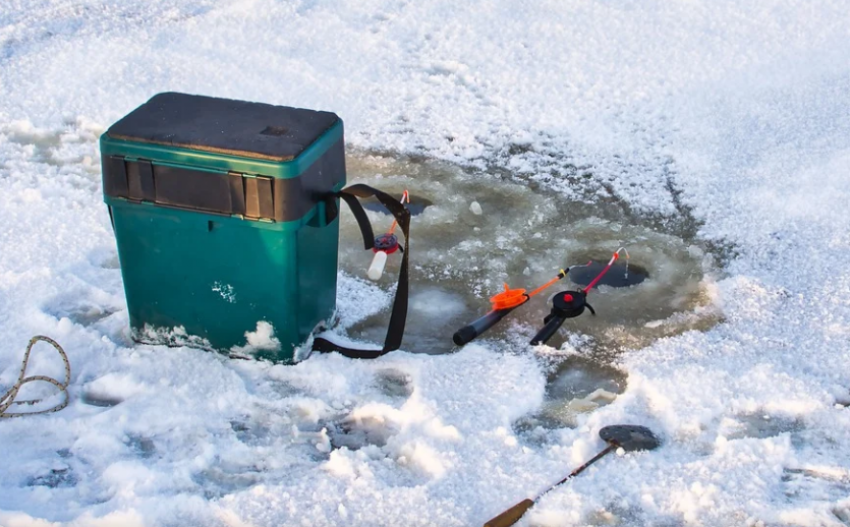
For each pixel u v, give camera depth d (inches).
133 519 114.7
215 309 143.4
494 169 210.2
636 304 162.4
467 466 123.4
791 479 120.4
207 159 131.0
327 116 142.9
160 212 137.1
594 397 139.4
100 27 271.0
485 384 140.0
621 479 120.8
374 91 241.8
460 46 261.3
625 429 128.6
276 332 142.6
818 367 141.2
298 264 137.6
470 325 150.5
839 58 242.7
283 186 129.8
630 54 252.5
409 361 144.8
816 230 179.3
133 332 149.8
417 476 123.6
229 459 126.8
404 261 139.6
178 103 146.4
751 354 145.4
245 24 273.0
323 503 118.1
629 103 231.9
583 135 221.0
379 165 212.4
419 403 134.7
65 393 137.6
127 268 144.0
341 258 177.3
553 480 121.1
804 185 193.5
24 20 274.4
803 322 152.7
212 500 118.0
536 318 158.9
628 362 145.6
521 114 230.5
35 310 156.0
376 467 124.4
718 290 164.2
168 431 131.5
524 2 281.6
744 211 188.9
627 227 187.5
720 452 124.3
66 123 226.2
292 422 134.2
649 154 212.2
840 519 113.8
